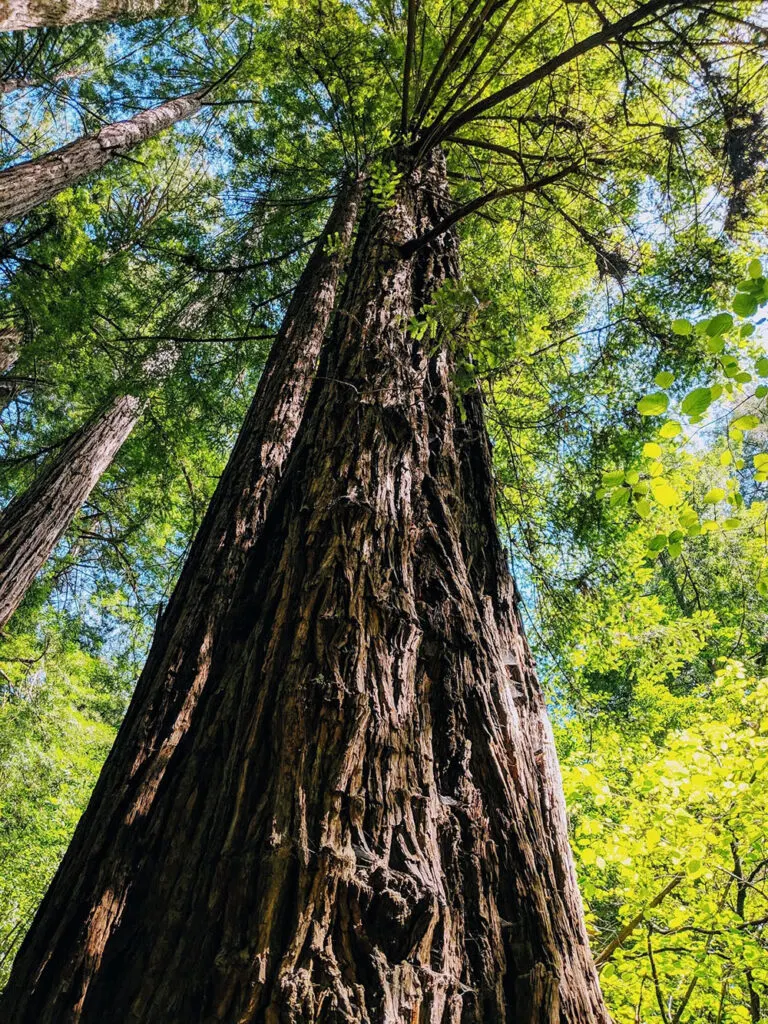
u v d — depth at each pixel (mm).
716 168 3775
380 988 939
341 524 1607
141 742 1431
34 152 8297
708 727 4160
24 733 8711
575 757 4969
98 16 5461
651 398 2021
